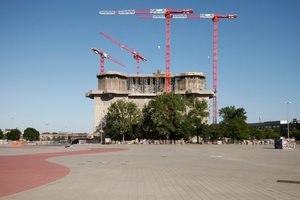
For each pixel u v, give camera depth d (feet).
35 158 80.48
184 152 116.16
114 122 296.30
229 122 310.04
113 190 31.01
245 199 26.30
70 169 51.31
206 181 37.37
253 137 410.93
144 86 397.80
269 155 96.43
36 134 504.43
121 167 55.01
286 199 26.27
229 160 73.82
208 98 340.59
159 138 315.37
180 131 279.69
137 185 34.22
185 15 397.80
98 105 345.31
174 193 29.27
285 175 43.50
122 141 291.58
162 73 402.31
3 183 35.96
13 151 125.49
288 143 153.38
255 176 42.34
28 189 31.73
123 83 366.02
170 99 291.58
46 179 39.22
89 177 41.06
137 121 300.20
